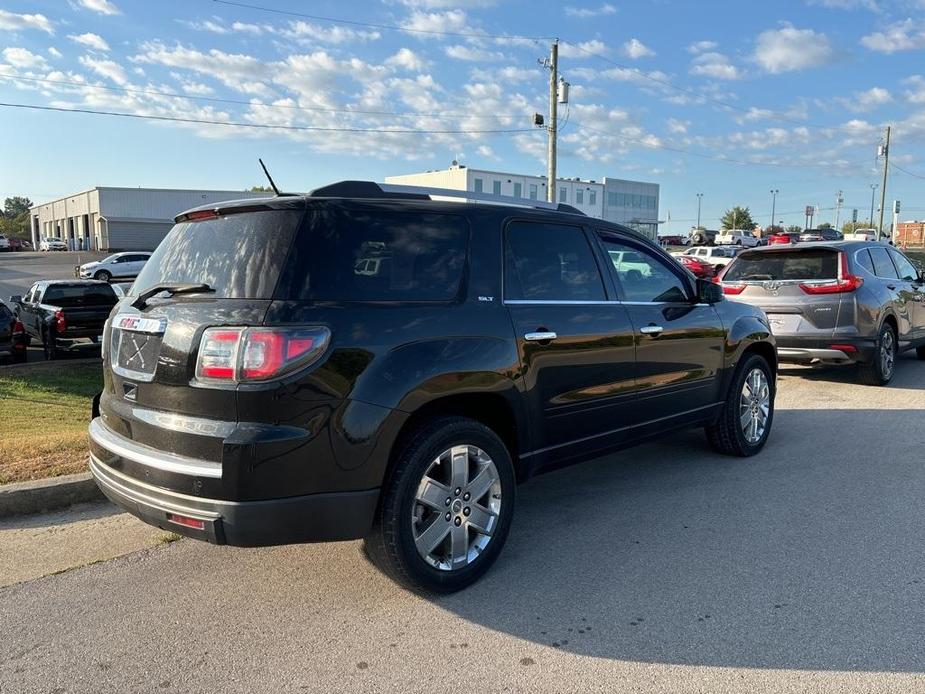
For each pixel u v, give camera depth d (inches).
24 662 117.5
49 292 606.5
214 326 121.6
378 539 133.8
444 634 126.3
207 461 119.1
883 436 261.4
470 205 154.2
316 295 124.6
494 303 149.6
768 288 356.5
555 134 1214.3
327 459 122.0
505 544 163.9
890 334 366.0
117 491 132.7
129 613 133.8
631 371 181.5
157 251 149.9
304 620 131.3
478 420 152.0
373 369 126.4
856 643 121.7
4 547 163.0
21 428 286.7
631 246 193.0
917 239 3019.2
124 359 139.2
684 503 192.4
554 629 127.8
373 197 140.1
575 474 219.5
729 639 123.6
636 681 111.9
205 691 110.0
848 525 175.6
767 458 234.4
